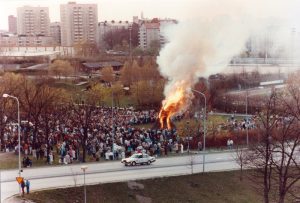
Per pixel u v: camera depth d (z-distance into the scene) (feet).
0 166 286.66
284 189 239.50
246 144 364.17
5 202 220.02
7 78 527.81
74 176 258.78
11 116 385.09
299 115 341.62
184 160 315.99
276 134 311.06
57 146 331.36
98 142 331.57
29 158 302.25
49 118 387.55
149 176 272.51
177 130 378.73
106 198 242.99
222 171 292.61
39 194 233.35
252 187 280.72
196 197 261.44
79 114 370.32
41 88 476.54
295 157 304.91
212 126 392.88
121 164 299.17
